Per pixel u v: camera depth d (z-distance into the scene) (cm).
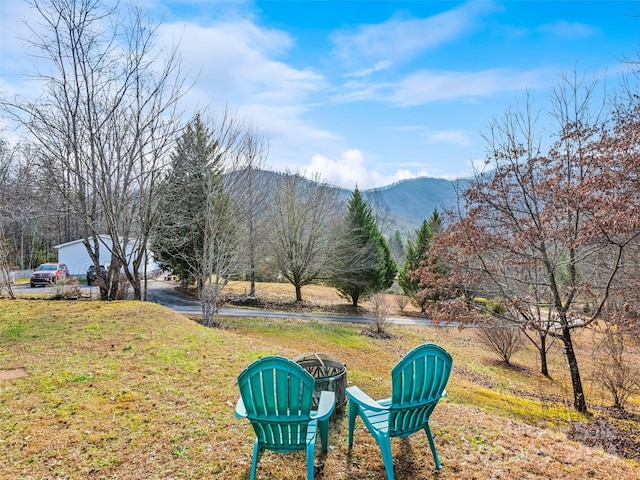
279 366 265
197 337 802
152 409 436
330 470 321
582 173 844
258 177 1828
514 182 923
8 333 779
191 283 2403
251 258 2089
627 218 616
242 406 300
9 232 2839
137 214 1324
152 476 306
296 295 2473
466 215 959
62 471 309
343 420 425
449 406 525
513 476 325
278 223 2411
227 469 320
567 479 327
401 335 1797
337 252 2400
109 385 503
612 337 814
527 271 977
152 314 1014
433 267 1055
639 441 578
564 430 615
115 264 1345
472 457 356
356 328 1797
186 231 1628
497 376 1278
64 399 454
